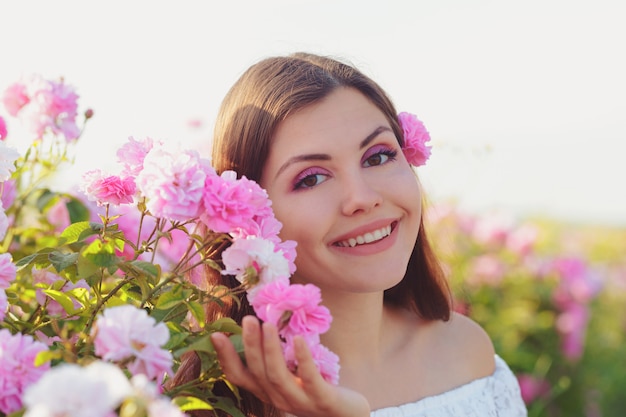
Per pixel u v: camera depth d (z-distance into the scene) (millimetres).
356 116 822
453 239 1752
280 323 666
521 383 1634
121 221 1130
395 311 973
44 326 768
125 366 633
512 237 1776
